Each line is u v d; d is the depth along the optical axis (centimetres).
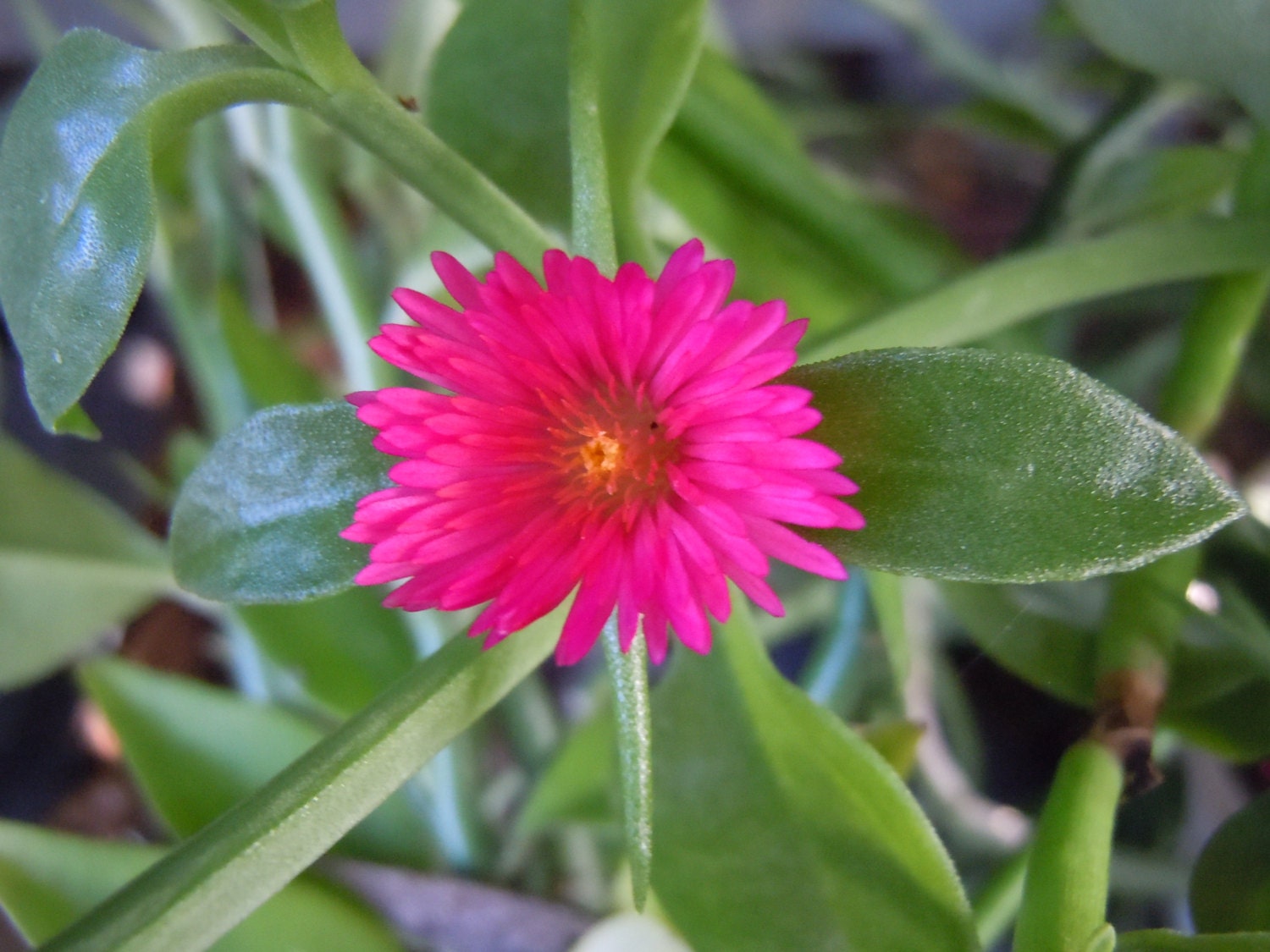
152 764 5
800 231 5
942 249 5
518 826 5
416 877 5
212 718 5
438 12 6
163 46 6
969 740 5
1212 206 5
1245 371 5
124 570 5
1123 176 5
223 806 5
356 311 5
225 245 6
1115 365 6
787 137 5
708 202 5
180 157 6
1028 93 6
